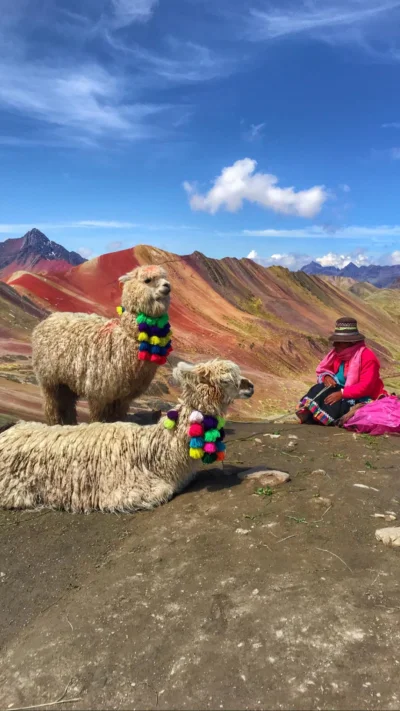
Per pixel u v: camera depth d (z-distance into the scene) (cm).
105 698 175
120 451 356
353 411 562
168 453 352
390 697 159
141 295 459
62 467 357
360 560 246
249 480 369
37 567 282
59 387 518
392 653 178
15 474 366
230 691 169
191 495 355
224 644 192
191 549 271
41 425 398
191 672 180
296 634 192
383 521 293
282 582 229
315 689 165
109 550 293
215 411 347
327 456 447
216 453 346
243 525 292
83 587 254
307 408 597
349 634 189
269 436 524
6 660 205
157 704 168
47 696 179
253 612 208
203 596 225
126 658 192
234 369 347
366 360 572
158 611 219
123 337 469
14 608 245
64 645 205
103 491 350
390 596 213
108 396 481
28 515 355
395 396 562
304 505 315
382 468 410
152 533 300
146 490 346
